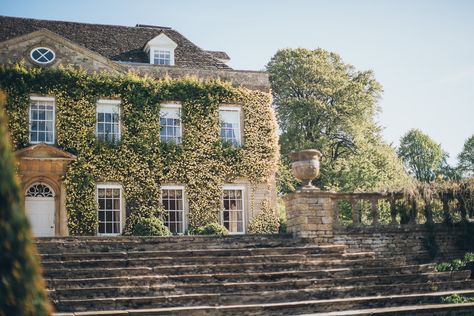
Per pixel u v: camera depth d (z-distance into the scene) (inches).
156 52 1115.9
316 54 1624.0
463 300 565.9
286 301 546.9
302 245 680.4
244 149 1058.7
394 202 756.0
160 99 1024.9
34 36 968.3
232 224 1038.4
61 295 501.0
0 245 157.1
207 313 492.1
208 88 1051.9
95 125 981.2
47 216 934.4
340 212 1391.5
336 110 1542.8
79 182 955.3
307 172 708.0
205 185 1026.7
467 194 764.6
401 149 2276.1
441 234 757.3
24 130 938.1
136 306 501.7
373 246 722.2
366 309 532.4
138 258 586.6
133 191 986.7
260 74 1096.2
